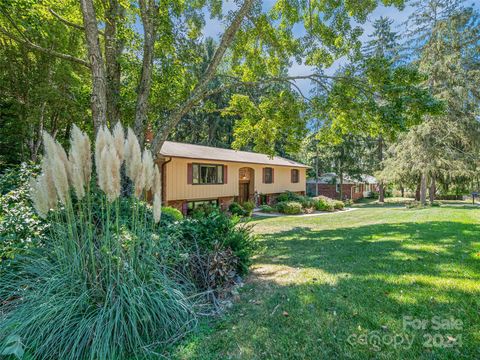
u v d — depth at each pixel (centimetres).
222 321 264
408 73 665
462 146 1455
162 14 667
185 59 762
